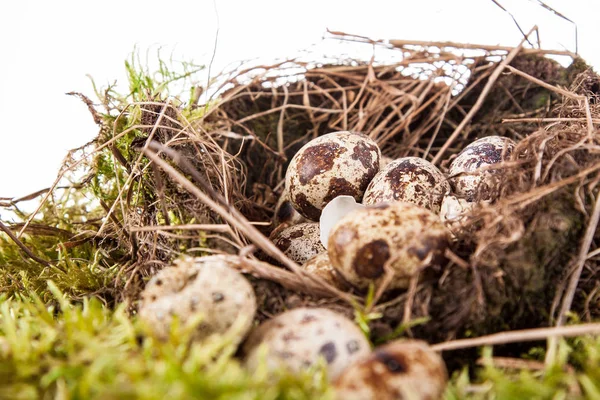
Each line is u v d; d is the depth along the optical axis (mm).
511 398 226
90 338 241
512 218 261
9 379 232
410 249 259
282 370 228
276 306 268
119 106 336
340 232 267
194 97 370
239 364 242
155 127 306
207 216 300
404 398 221
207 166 319
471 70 377
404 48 385
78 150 327
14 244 336
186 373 220
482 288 256
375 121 391
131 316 279
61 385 226
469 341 243
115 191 344
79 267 323
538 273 260
